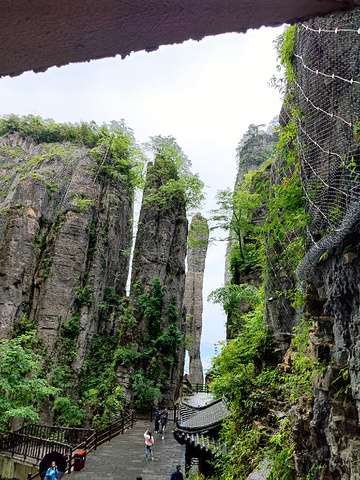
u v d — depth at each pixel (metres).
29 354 21.61
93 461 17.39
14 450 19.48
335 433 5.39
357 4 1.55
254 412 10.75
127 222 47.31
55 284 34.94
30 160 45.88
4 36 1.60
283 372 10.43
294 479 7.28
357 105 5.14
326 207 5.86
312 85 6.40
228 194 31.31
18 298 33.38
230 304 26.47
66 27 1.54
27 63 1.79
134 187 49.47
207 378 46.97
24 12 1.47
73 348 33.47
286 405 9.60
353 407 5.29
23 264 34.53
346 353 5.46
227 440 12.81
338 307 5.59
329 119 5.86
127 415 29.47
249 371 13.27
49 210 38.81
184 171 46.75
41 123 55.84
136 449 19.75
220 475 12.48
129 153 48.16
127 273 45.94
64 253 36.28
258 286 26.59
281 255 12.02
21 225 35.50
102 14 1.47
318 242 5.85
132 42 1.67
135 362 34.25
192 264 67.19
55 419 29.30
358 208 4.58
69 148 49.50
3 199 41.88
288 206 7.78
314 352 6.46
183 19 1.55
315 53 6.31
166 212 42.03
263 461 8.85
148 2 1.43
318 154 6.19
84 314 35.28
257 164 66.88
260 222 30.45
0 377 19.31
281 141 8.98
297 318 11.05
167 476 15.70
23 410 18.94
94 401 30.59
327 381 5.70
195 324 61.84
